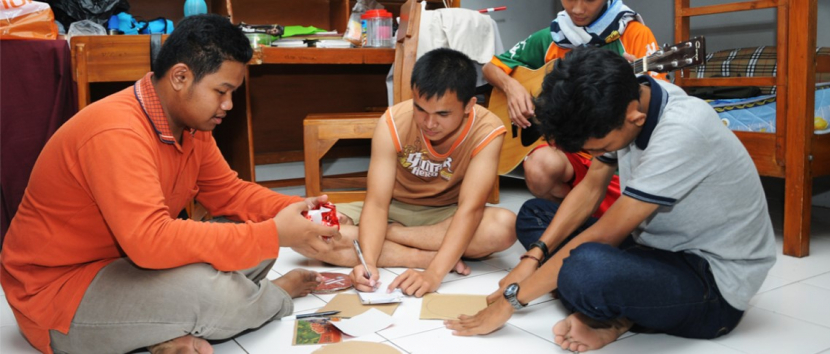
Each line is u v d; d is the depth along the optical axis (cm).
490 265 196
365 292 163
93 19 262
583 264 119
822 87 237
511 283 140
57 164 118
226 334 132
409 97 272
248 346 134
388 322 145
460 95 160
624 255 120
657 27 365
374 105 390
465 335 138
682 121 118
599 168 148
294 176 356
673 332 136
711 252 129
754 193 128
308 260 204
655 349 132
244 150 280
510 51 271
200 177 157
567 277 121
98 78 228
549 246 146
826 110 213
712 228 128
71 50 226
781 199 312
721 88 265
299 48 270
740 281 129
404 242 192
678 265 130
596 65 109
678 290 124
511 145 274
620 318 136
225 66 119
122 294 122
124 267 125
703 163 119
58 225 121
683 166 118
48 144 123
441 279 168
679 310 126
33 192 123
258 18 347
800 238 205
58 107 222
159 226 114
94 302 123
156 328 123
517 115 237
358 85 384
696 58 172
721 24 332
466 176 177
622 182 136
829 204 297
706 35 340
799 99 203
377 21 296
